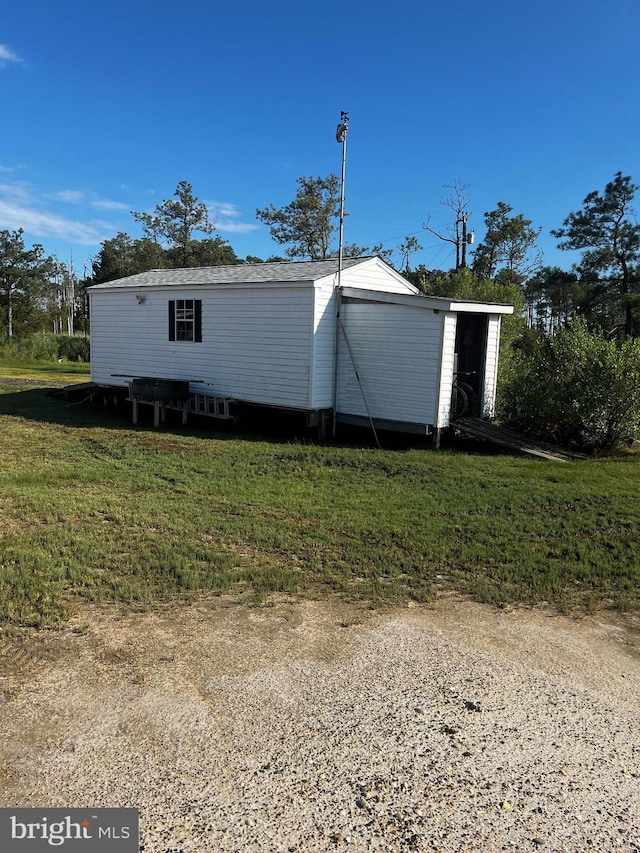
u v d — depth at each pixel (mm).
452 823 2303
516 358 14234
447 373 10359
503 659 3545
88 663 3346
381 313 10836
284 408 11688
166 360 13680
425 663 3471
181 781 2486
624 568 4926
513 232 31844
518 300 18641
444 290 21141
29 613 3855
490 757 2689
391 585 4504
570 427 10539
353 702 3068
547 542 5527
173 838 2195
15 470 7992
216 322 12602
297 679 3260
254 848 2164
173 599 4164
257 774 2537
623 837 2260
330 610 4098
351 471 8391
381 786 2490
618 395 9891
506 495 7070
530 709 3061
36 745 2678
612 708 3094
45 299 61219
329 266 12289
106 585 4324
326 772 2562
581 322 11148
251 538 5465
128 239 47938
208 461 8938
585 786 2525
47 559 4699
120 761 2596
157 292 13672
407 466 8672
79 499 6566
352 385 11344
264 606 4117
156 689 3119
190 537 5418
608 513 6391
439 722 2930
